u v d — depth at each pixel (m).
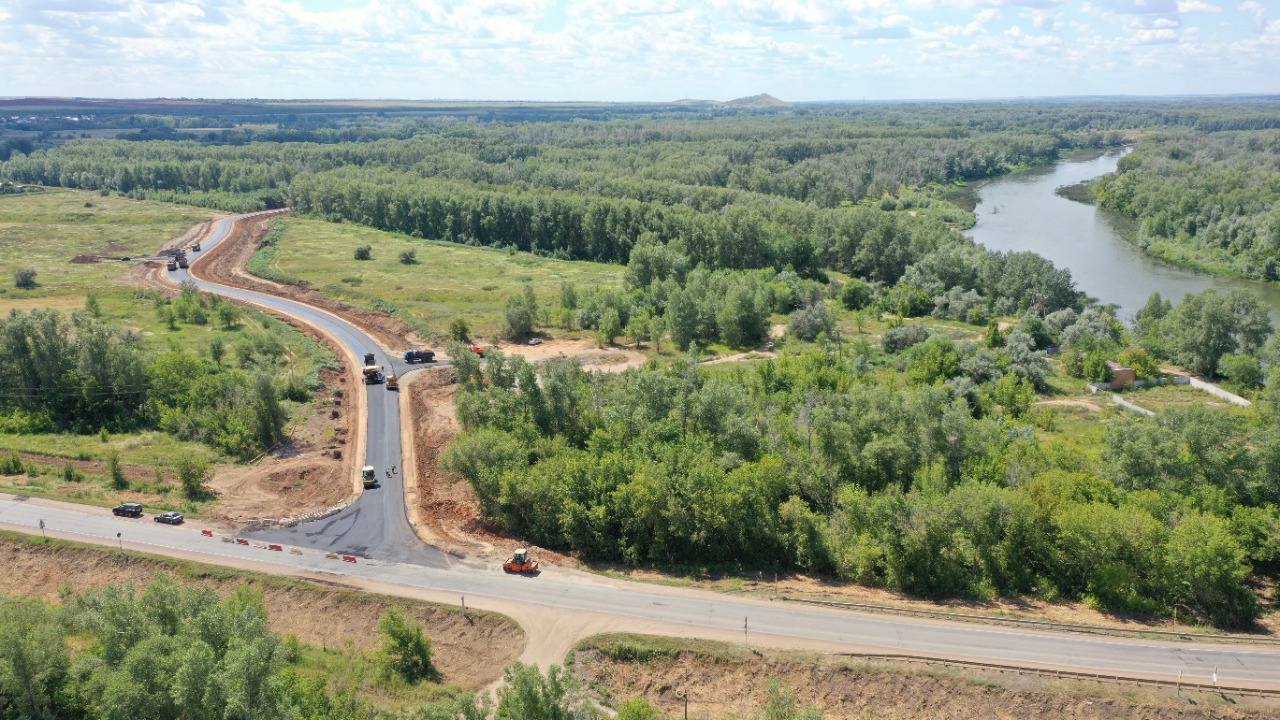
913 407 106.06
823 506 99.38
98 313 187.88
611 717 66.94
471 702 60.62
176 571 88.81
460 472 101.00
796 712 59.16
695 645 75.19
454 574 88.38
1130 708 66.81
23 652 62.88
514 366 127.06
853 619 78.88
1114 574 84.31
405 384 149.88
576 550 94.94
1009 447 108.12
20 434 126.12
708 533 91.44
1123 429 104.88
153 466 116.50
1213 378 164.62
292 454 121.81
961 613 79.88
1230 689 67.94
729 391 111.62
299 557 91.88
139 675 58.41
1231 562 81.62
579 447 111.38
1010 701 68.31
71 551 92.44
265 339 163.75
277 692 59.69
